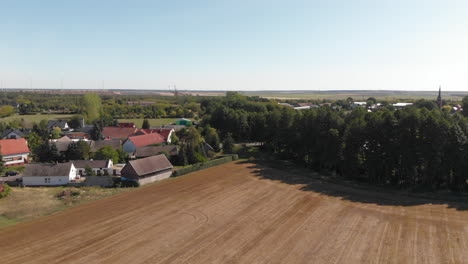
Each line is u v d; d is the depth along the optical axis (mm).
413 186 53344
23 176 55031
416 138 51500
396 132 53625
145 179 57000
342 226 38375
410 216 41469
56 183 55781
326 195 50625
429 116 50688
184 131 98938
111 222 39781
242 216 41781
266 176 62406
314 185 56156
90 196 49656
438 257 30938
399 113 59719
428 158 50719
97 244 34031
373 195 50594
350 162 57844
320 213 42719
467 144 48812
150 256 31531
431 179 53031
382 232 36625
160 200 48188
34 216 41625
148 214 42469
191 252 32250
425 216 41406
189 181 59000
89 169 60938
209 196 50125
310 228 37812
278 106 146750
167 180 59750
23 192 51031
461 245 33281
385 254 31578
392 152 53812
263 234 36281
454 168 50281
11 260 30875
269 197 49625
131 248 33156
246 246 33406
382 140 54812
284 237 35438
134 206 45531
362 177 59906
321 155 63594
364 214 42281
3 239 35125
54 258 31203
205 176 62719
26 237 35594
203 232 36906
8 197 48406
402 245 33406
